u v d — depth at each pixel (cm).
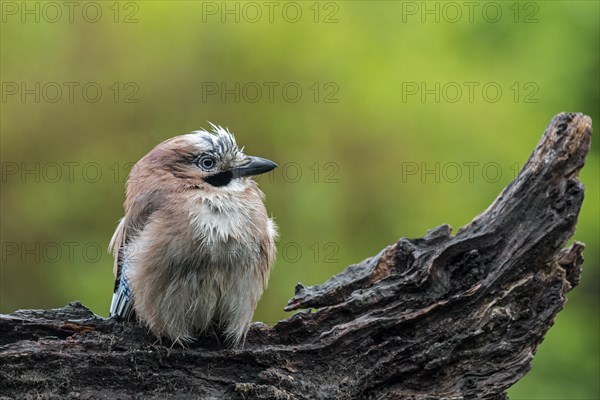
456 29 1536
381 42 1573
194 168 755
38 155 1516
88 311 701
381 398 683
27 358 654
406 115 1519
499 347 684
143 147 1515
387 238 1475
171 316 700
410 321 684
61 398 652
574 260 705
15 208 1495
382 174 1504
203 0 1555
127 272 726
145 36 1548
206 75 1530
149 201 736
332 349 688
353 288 716
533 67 1467
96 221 1493
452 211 1453
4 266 1471
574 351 1271
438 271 696
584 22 1437
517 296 689
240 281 717
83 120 1528
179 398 669
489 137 1477
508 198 696
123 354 671
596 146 1388
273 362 687
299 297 716
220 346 717
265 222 744
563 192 687
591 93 1427
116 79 1530
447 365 683
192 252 704
